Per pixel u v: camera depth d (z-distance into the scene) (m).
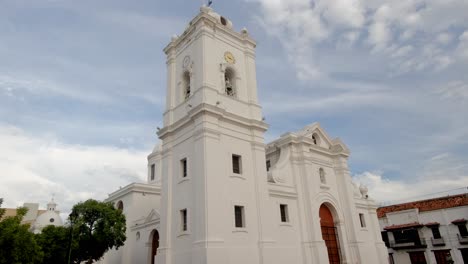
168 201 23.28
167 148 24.88
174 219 22.55
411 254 46.34
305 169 28.83
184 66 26.33
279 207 25.91
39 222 46.84
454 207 44.19
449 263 42.91
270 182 26.56
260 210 23.05
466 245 42.03
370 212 35.41
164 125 26.16
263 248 22.03
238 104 25.20
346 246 29.70
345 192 31.72
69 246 24.84
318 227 27.34
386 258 33.56
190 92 25.00
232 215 21.39
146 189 38.44
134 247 33.47
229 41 26.67
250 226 22.23
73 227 27.20
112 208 29.91
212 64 24.55
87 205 28.95
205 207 20.00
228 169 22.48
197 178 21.22
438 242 44.12
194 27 25.89
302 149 29.44
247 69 27.17
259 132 25.45
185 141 23.67
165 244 22.17
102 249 28.44
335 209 30.61
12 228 17.50
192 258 19.75
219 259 19.23
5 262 17.31
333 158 33.16
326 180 31.19
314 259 25.89
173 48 28.06
